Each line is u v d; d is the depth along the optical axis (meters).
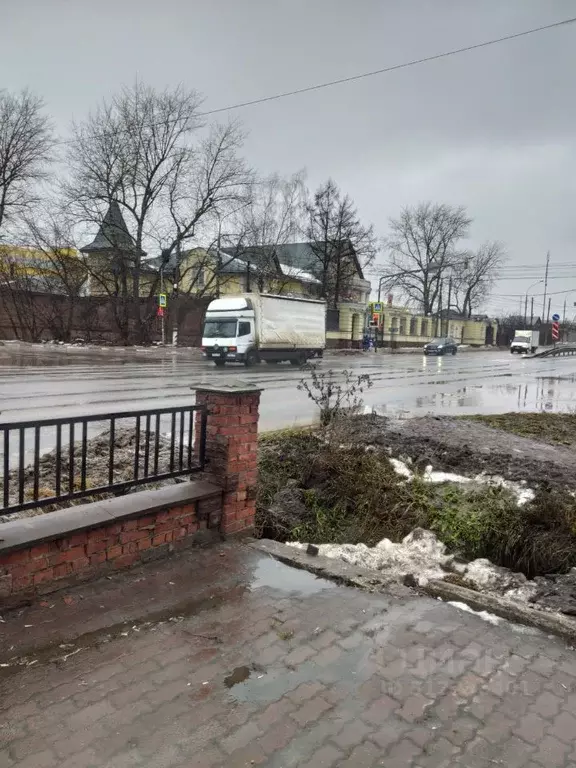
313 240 48.84
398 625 3.06
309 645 2.83
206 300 40.12
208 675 2.55
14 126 32.16
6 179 32.72
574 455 7.15
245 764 2.03
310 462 6.18
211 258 39.72
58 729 2.17
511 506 5.27
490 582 3.98
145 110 34.09
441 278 64.25
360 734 2.20
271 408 10.79
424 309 64.62
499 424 9.38
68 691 2.40
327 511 5.53
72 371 17.86
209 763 2.02
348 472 5.99
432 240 63.41
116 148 33.84
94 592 3.26
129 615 3.04
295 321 25.33
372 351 48.03
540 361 40.03
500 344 82.81
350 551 4.24
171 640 2.83
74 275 36.03
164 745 2.11
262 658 2.70
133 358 27.00
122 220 35.69
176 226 36.88
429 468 6.29
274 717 2.28
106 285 36.97
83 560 3.32
